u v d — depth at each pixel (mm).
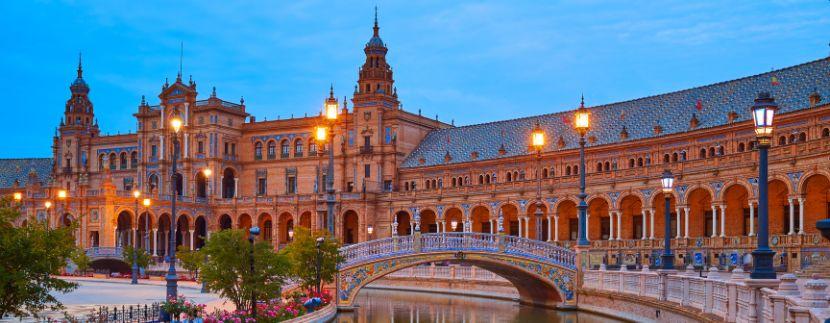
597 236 99625
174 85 140250
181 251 68188
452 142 127188
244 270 38656
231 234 38906
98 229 122625
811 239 68062
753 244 75250
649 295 45844
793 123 82188
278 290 39875
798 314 22609
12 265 27953
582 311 55844
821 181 72625
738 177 78938
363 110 130875
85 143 153500
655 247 86250
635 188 91062
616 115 107938
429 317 56219
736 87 94812
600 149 103750
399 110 129500
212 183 137000
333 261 49969
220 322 35000
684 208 85125
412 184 127250
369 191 125375
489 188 109875
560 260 56562
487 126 125500
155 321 37469
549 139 112438
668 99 103250
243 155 142750
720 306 34531
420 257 55719
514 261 55781
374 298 73000
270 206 131625
